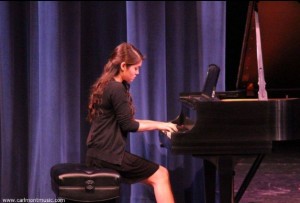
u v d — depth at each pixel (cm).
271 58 858
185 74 1001
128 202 1012
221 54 995
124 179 796
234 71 916
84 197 739
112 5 1003
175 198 1001
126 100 786
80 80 1007
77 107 1004
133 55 800
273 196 837
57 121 1005
